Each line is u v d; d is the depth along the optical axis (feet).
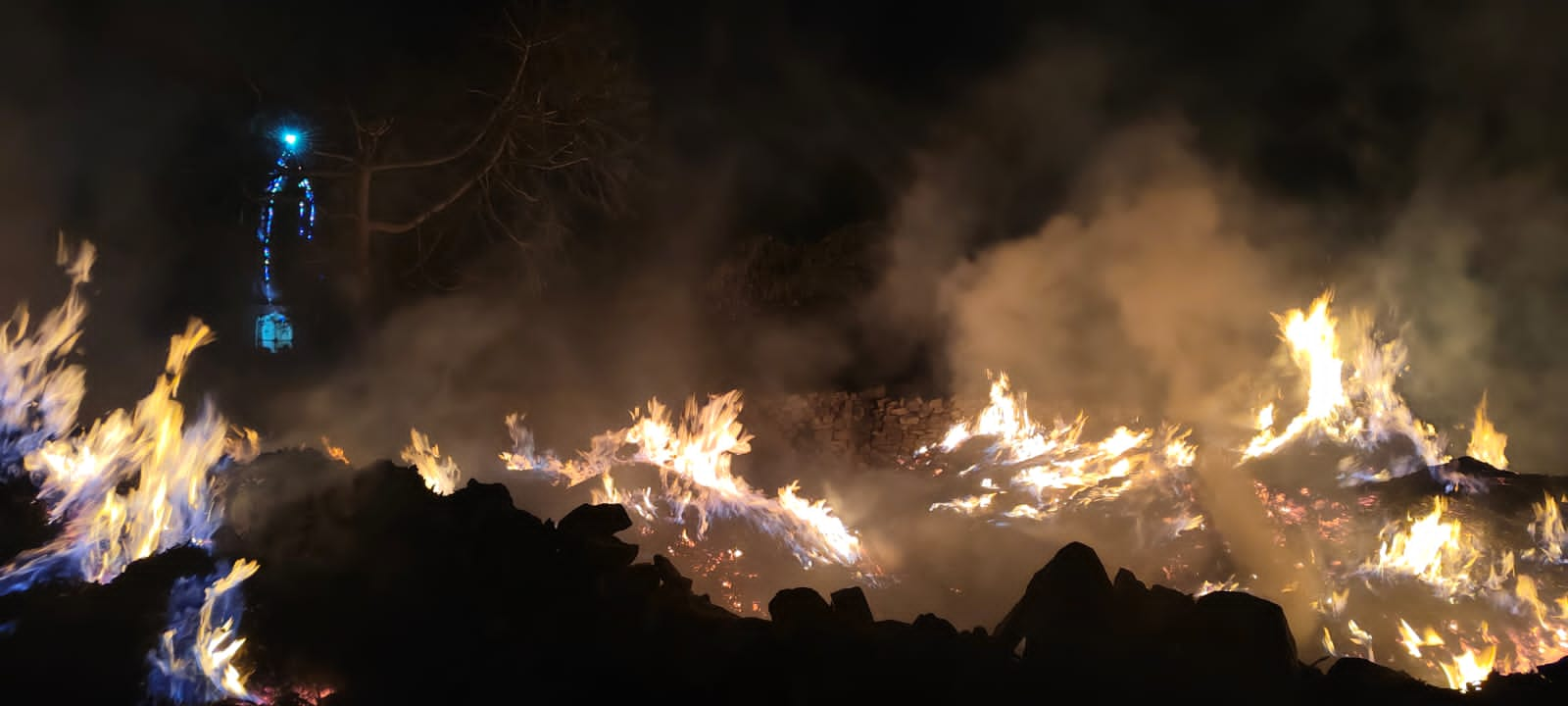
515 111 64.64
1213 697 12.52
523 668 13.93
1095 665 13.23
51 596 14.89
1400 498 31.30
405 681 13.79
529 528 17.48
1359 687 12.79
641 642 14.42
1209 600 13.75
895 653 13.67
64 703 12.75
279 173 62.23
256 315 63.31
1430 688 12.91
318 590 15.62
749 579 30.40
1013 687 12.96
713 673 13.52
